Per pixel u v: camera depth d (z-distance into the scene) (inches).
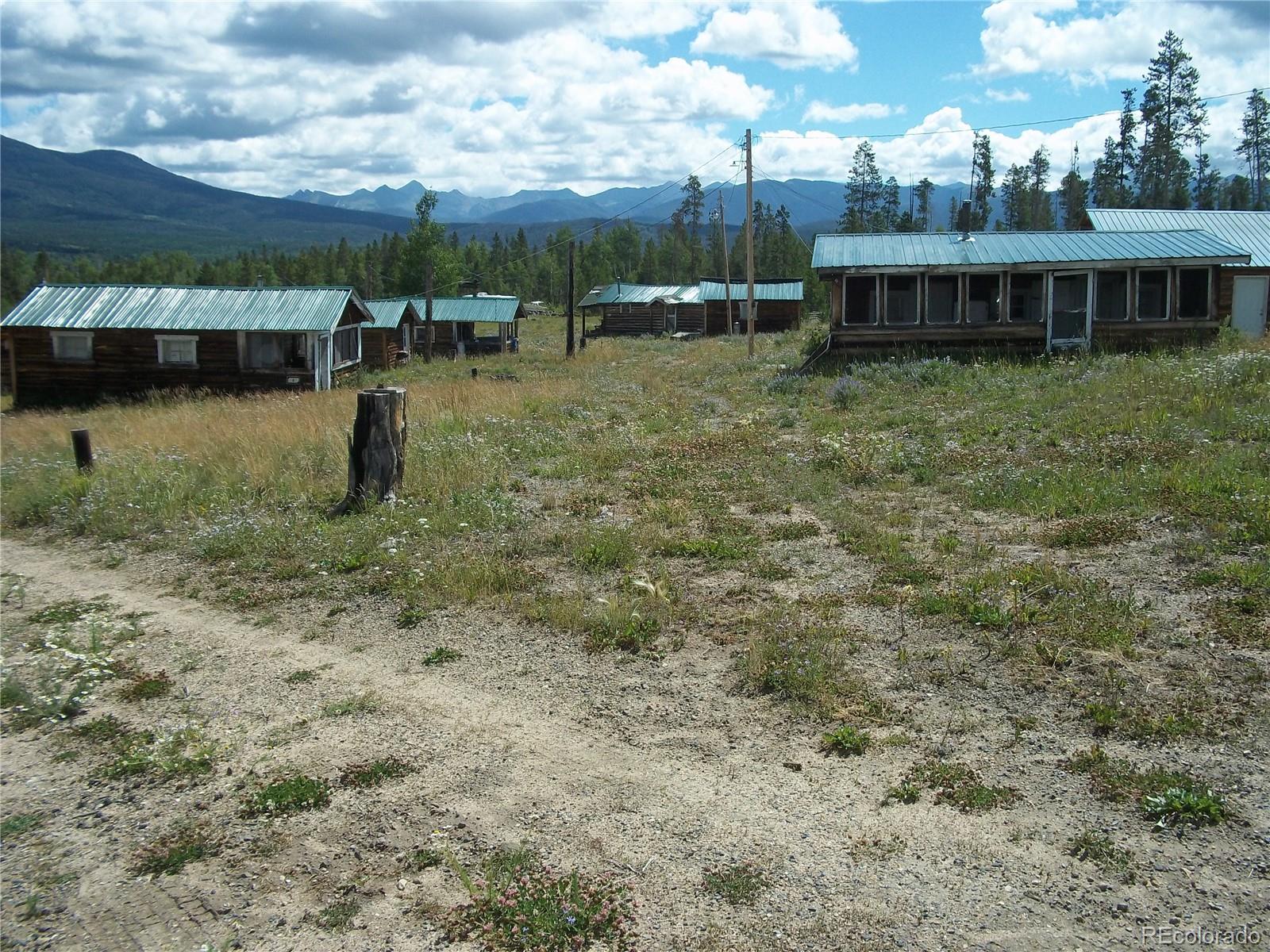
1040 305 960.3
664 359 1397.6
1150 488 382.9
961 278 919.0
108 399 1210.6
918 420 612.7
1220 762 193.2
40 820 215.2
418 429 637.3
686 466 518.9
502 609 318.0
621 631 287.0
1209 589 277.7
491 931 165.0
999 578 297.9
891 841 180.5
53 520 504.1
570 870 180.1
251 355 1235.2
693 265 4082.2
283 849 195.6
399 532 411.8
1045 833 178.2
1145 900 158.7
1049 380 718.5
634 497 461.7
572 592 328.5
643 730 232.2
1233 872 163.0
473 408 757.9
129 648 312.5
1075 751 203.0
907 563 325.7
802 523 389.4
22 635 335.0
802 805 195.0
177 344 1224.2
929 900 163.9
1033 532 354.9
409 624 313.6
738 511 424.8
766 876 173.8
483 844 191.0
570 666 271.4
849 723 224.2
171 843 201.3
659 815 196.2
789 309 2287.2
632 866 179.9
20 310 1237.1
